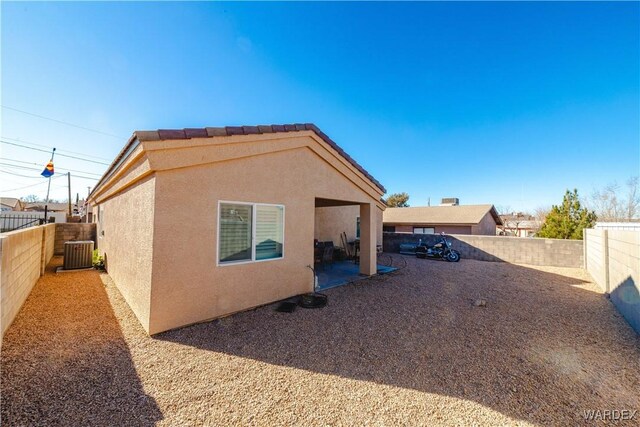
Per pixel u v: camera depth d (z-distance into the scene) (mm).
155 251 4004
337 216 12359
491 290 7316
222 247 4879
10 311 4113
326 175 6941
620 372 3281
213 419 2328
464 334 4363
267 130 5336
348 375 3092
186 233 4336
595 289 7633
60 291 6105
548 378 3107
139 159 4480
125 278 5605
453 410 2512
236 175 5000
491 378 3084
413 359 3510
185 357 3404
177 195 4238
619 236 5926
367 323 4730
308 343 3900
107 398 2555
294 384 2893
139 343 3734
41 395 2551
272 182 5617
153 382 2850
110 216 7844
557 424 2348
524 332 4508
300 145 6133
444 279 8555
